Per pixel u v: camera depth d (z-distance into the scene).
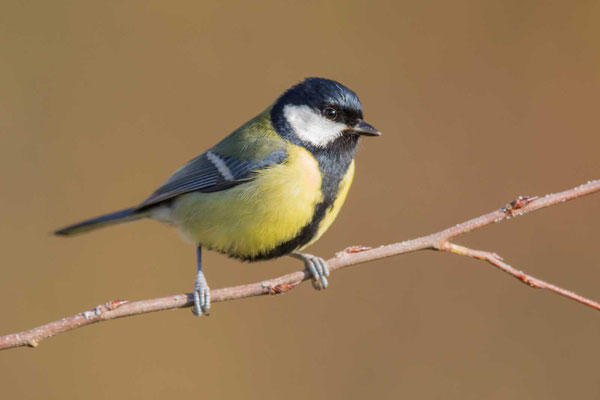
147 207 8.56
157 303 6.12
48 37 13.48
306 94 7.78
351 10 13.82
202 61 13.63
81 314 5.73
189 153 12.95
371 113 13.02
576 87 12.82
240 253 7.83
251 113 13.36
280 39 13.80
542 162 12.45
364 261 6.42
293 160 7.51
